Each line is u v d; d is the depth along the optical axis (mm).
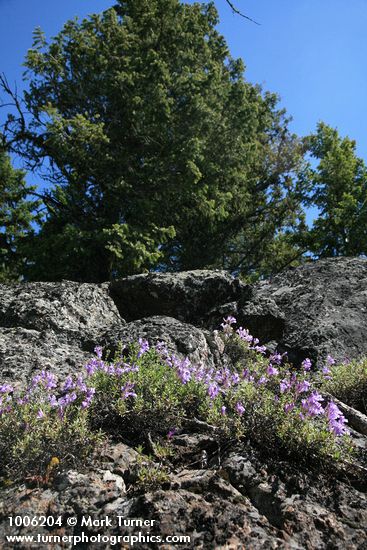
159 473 3246
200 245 25531
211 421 3887
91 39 18562
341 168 27219
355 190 27047
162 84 18297
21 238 18797
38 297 6574
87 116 18688
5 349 5297
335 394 5559
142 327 5996
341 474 3510
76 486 3117
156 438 3787
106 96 18422
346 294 8641
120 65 18312
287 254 28594
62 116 17297
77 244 16109
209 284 7734
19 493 3104
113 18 19328
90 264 17219
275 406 3889
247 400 4039
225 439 3748
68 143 16688
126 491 3188
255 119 22750
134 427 3842
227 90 22500
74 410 3727
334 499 3277
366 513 3174
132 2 21438
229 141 20953
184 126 19000
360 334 7758
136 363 4574
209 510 3006
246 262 28891
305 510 3109
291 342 7566
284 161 28266
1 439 3445
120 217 18453
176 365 4473
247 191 27062
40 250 16672
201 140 19562
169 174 18078
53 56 18250
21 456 3348
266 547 2791
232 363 6406
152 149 18734
